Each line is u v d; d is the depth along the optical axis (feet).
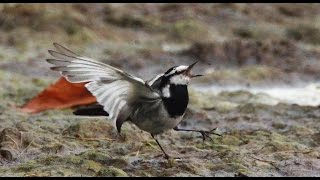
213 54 72.64
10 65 66.49
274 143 41.70
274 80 65.62
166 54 73.36
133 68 70.23
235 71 67.21
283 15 88.74
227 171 37.50
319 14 89.51
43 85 58.70
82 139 42.65
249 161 38.96
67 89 49.57
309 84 65.16
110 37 77.82
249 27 83.82
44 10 78.33
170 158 38.34
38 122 46.65
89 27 78.54
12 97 54.03
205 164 38.11
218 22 84.89
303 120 48.93
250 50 72.90
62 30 76.48
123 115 35.01
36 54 69.92
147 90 34.96
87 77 33.42
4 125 46.42
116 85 34.17
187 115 48.93
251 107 51.72
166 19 83.82
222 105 53.36
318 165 38.83
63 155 39.24
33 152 40.04
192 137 43.96
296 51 74.23
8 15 76.89
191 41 79.51
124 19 82.12
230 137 43.32
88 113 35.78
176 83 36.35
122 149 40.75
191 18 83.97
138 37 79.10
